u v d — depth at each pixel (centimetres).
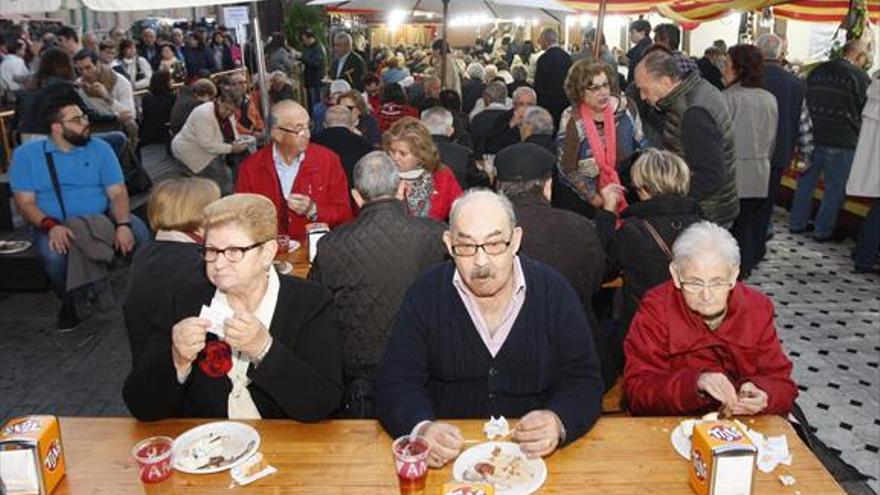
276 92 973
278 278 237
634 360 251
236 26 596
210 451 200
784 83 589
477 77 1008
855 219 691
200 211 281
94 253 508
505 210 218
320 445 207
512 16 764
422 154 413
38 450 180
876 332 498
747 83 550
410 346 232
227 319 204
